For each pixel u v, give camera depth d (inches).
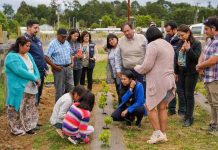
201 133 202.2
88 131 185.5
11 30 1290.6
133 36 227.5
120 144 181.3
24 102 198.8
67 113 183.8
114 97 295.0
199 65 193.5
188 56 204.7
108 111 246.4
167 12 2412.6
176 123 221.5
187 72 209.2
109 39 245.1
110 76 258.1
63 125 183.0
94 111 246.8
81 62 272.8
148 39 179.2
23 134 200.1
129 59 227.9
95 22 2330.2
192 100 213.0
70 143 185.0
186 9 2085.4
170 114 241.0
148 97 179.2
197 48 204.5
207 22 189.5
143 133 201.3
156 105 178.2
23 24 1787.6
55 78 234.8
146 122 223.0
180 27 205.3
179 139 192.1
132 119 210.7
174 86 179.6
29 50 215.8
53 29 1726.1
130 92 205.8
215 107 197.8
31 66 200.1
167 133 201.9
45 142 188.7
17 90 194.2
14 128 198.7
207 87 196.7
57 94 235.5
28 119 201.6
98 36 1158.3
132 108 204.7
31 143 189.0
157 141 183.3
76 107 182.2
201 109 257.8
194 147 179.9
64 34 230.5
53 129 208.4
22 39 194.1
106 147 176.7
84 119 181.6
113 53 244.7
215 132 200.8
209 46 191.9
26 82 195.9
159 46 174.7
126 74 204.8
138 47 225.9
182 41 216.4
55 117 188.7
